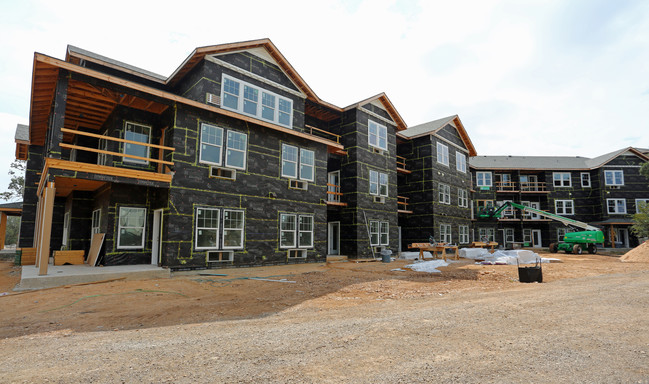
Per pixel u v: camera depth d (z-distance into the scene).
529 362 4.24
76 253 14.58
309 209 19.41
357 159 23.03
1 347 5.32
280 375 3.89
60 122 11.71
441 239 29.03
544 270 16.62
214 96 15.80
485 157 44.53
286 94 19.12
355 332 5.70
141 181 13.12
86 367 4.24
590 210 39.91
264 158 17.45
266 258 16.98
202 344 5.18
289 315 7.57
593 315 6.75
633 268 17.55
